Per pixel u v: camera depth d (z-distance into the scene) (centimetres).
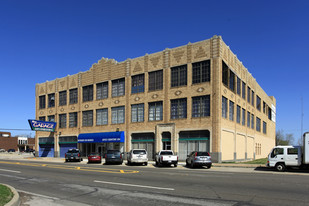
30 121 4288
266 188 1107
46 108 4925
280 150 2052
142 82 3572
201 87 3041
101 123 3994
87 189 1136
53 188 1181
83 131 4212
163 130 3275
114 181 1363
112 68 3922
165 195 977
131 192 1045
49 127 4547
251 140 4288
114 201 898
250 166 2412
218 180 1374
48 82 4928
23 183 1348
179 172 1850
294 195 956
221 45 3017
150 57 3512
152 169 2148
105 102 3953
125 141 3641
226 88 3144
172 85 3284
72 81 4478
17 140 10062
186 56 3194
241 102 3744
